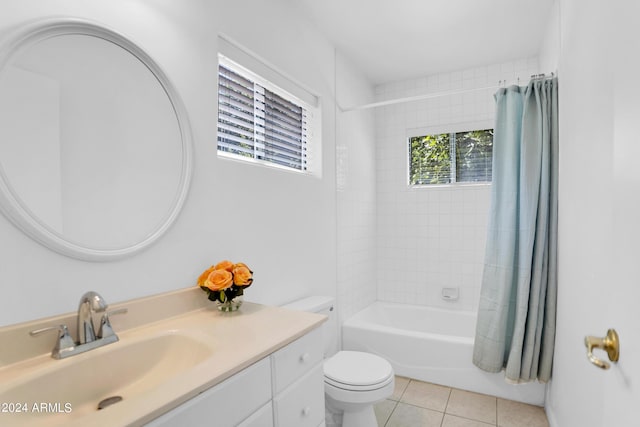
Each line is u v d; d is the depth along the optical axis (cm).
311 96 233
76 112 102
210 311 134
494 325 211
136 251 115
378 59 285
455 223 307
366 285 314
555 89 200
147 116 122
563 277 173
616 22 71
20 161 90
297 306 193
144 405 68
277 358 102
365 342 257
